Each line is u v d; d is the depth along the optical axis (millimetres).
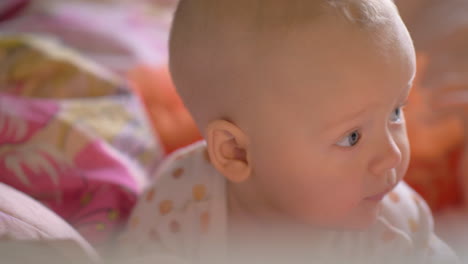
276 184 733
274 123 691
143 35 1600
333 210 715
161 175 966
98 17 1626
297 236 820
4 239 583
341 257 835
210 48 718
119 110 1220
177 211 888
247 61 689
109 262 708
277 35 668
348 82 648
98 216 1010
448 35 1243
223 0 710
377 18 657
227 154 757
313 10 661
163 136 1253
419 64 1190
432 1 1333
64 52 1327
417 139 1089
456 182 1071
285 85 671
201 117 776
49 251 609
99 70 1322
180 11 762
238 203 846
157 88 1342
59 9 1640
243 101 706
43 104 1175
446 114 1106
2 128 1107
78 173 1061
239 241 838
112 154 1111
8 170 1040
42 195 1040
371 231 829
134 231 925
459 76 1155
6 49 1324
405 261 823
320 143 677
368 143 678
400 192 864
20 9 1721
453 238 944
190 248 859
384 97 657
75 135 1114
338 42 649
